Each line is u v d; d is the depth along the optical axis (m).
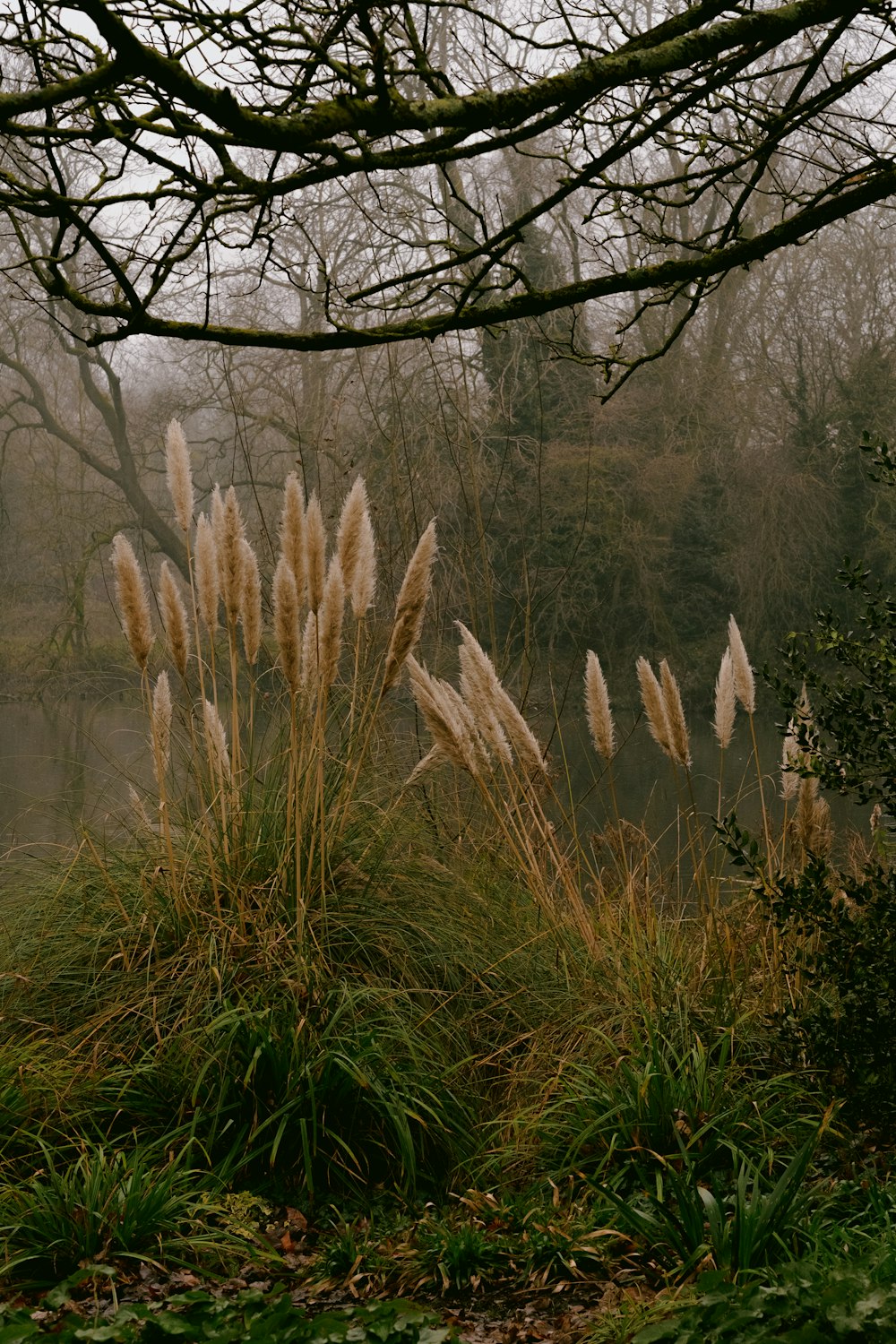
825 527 26.52
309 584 5.99
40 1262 3.93
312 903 5.41
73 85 2.81
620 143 4.11
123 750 18.89
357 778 6.04
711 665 26.11
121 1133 4.64
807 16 3.63
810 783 5.82
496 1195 4.48
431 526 6.14
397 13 3.89
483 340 14.01
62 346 26.48
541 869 6.27
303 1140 4.45
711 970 5.45
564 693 7.05
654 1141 4.36
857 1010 4.72
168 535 28.11
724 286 27.08
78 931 5.31
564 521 23.94
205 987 4.94
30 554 30.23
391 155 3.41
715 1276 3.13
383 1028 4.89
